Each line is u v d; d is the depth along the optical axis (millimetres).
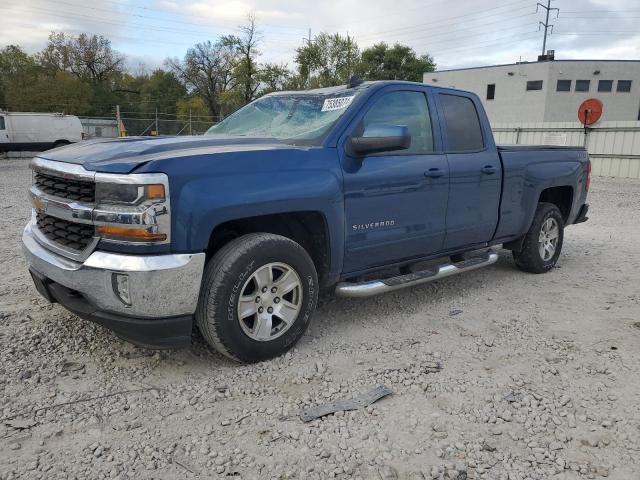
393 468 2574
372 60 63594
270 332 3600
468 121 4973
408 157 4312
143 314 3086
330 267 3916
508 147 5438
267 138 3916
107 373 3438
